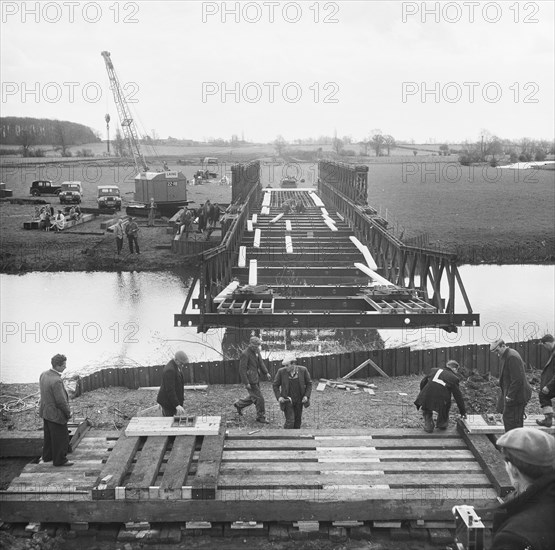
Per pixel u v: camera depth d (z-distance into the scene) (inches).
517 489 113.3
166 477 280.8
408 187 2298.2
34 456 338.3
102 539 274.8
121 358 636.1
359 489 280.4
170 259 1245.1
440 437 335.0
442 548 266.8
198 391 466.6
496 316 817.5
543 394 348.5
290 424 371.6
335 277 899.4
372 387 466.0
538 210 1723.7
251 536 275.3
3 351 667.4
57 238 1430.9
